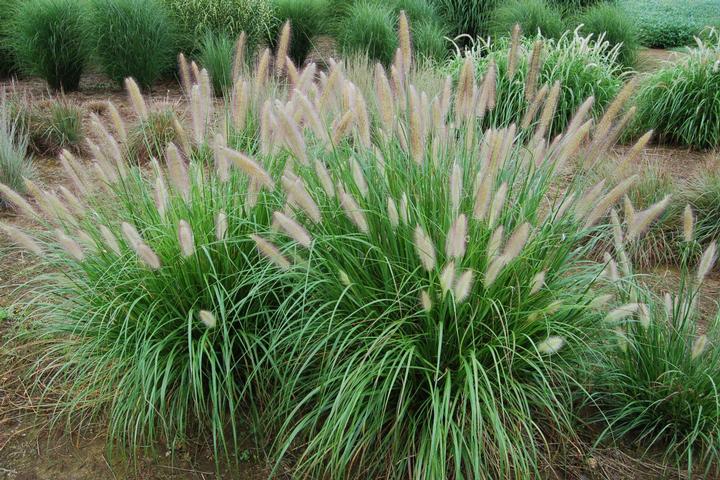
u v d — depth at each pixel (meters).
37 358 3.71
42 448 3.13
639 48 12.37
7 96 10.05
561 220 3.13
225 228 2.93
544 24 11.42
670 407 3.17
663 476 3.03
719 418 3.05
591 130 5.50
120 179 3.48
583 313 3.12
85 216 3.34
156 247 3.18
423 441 2.73
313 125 3.01
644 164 6.14
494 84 3.23
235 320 3.24
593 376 3.26
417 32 11.70
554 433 3.17
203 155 3.46
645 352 3.23
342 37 12.13
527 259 2.99
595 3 13.00
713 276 4.99
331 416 2.78
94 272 3.28
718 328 3.53
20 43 10.49
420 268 2.97
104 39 10.31
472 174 3.13
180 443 3.15
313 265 3.09
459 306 2.87
